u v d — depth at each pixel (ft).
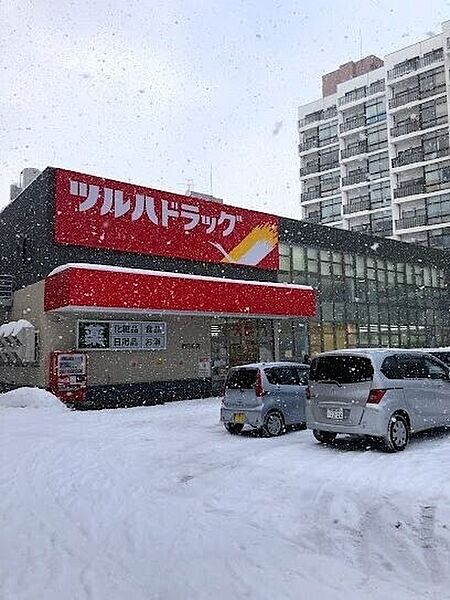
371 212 161.27
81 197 55.01
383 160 161.27
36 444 32.89
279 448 29.45
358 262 87.30
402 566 14.37
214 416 46.09
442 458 24.48
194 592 12.94
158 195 60.70
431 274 102.73
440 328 102.27
